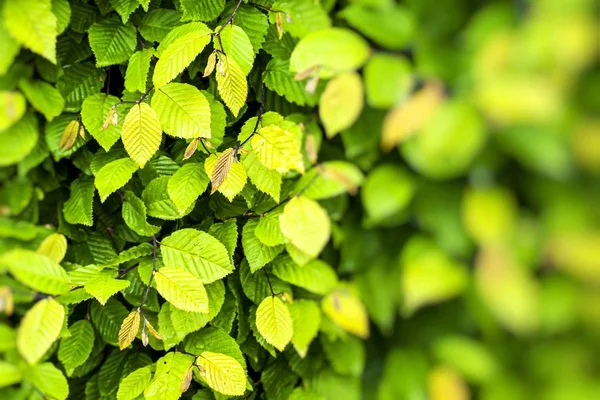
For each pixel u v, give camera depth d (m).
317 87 0.99
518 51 0.85
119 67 1.05
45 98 0.99
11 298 0.96
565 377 0.86
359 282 0.97
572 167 0.85
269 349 1.04
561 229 0.85
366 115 0.95
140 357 1.07
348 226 0.98
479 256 0.88
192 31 1.00
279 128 0.99
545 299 0.86
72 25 1.02
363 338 0.99
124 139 0.99
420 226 0.91
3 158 0.96
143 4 1.01
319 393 1.02
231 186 0.99
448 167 0.89
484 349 0.89
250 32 1.02
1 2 0.96
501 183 0.87
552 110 0.84
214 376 1.01
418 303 0.90
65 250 1.01
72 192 1.03
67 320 1.03
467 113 0.87
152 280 1.02
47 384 0.98
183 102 1.00
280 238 1.00
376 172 0.93
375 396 0.98
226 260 1.01
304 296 1.02
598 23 0.83
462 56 0.89
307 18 0.98
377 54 0.93
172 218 1.03
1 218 0.98
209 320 1.02
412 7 0.92
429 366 0.93
